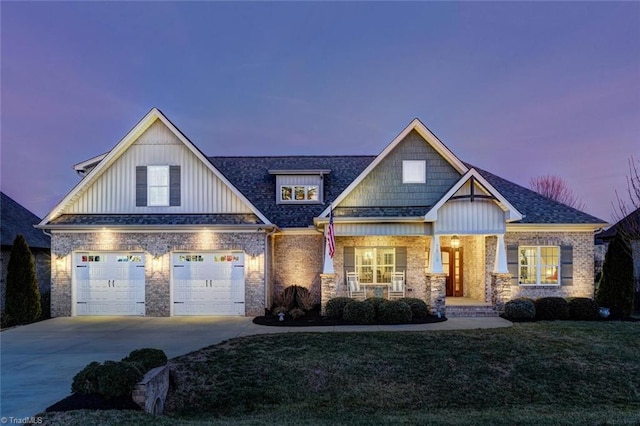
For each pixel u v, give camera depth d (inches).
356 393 330.6
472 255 730.2
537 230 685.3
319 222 637.9
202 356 397.7
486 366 378.0
